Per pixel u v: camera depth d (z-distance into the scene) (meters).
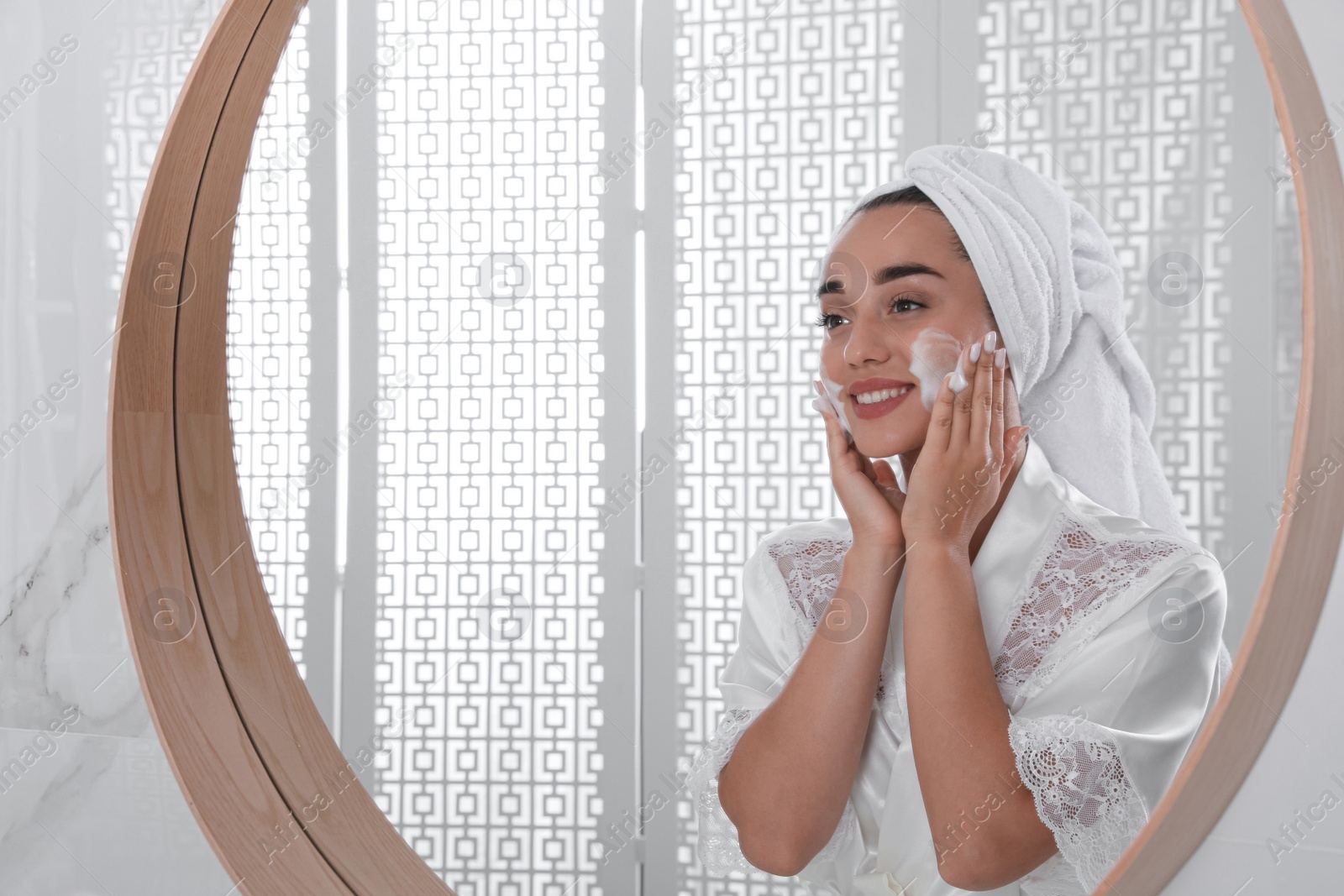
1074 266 0.99
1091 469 1.00
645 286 1.39
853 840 0.98
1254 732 0.74
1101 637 0.88
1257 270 1.14
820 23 1.32
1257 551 1.16
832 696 0.92
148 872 1.12
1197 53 1.16
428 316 1.42
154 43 1.11
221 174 1.00
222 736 0.98
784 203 1.35
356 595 1.46
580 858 1.46
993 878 0.84
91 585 1.10
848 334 1.03
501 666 1.45
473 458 1.43
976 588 0.95
